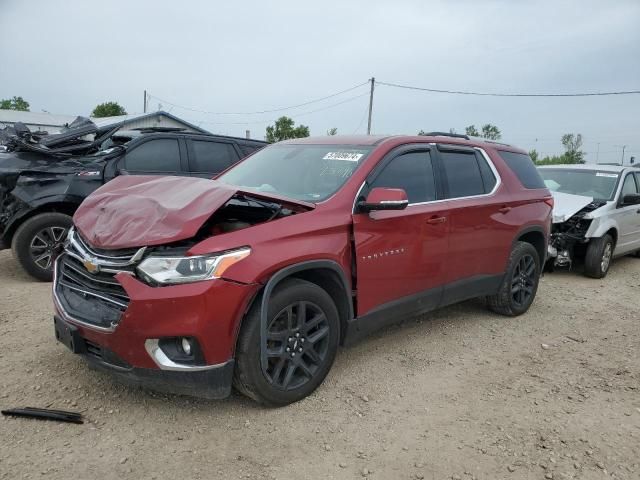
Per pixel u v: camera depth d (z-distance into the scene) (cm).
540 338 518
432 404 372
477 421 351
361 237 387
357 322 395
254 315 327
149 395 362
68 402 349
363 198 397
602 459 313
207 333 306
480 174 523
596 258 789
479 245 500
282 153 484
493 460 308
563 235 785
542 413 365
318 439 322
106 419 333
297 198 399
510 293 557
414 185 446
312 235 357
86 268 337
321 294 362
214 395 323
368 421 346
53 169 660
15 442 304
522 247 562
